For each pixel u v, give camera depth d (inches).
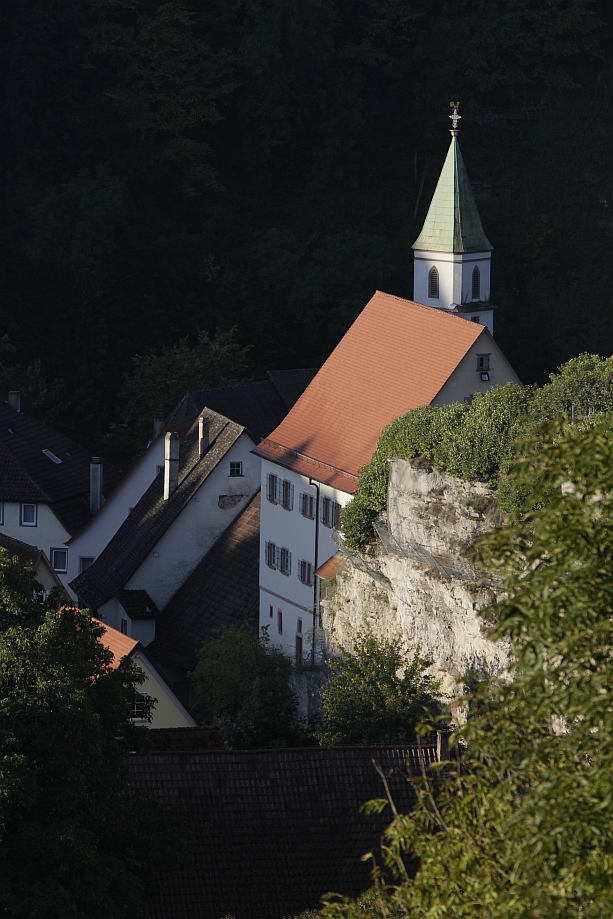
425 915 2268.7
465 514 6166.3
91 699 4025.6
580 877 2078.0
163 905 4638.3
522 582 2345.0
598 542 2268.7
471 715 2513.5
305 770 4972.9
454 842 2314.2
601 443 2303.2
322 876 4776.1
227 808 4867.1
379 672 6441.9
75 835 3809.1
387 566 6811.0
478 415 6117.1
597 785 2087.8
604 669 2207.2
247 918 4660.4
